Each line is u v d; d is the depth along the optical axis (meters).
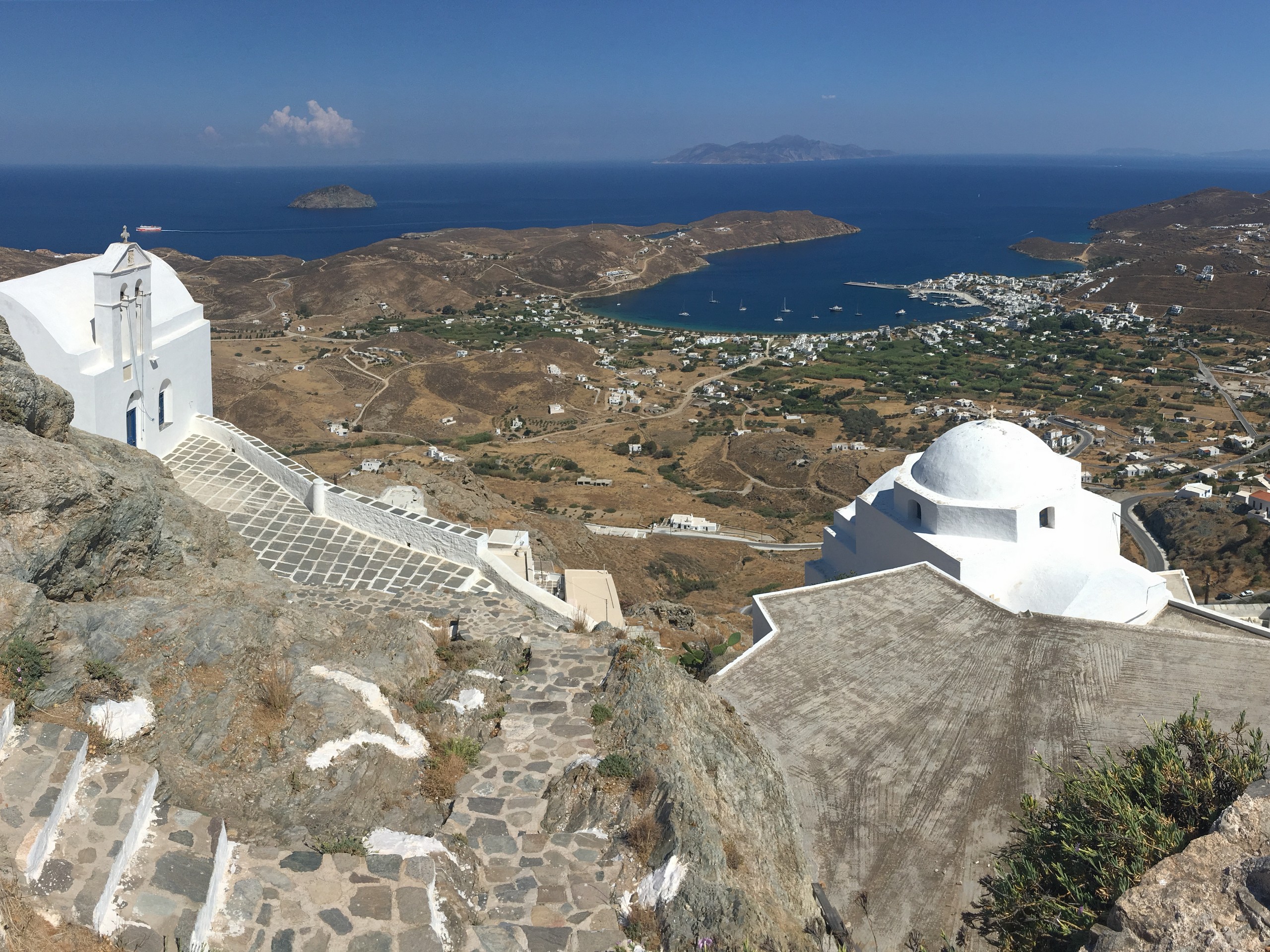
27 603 8.87
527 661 13.22
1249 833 8.48
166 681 9.53
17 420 12.40
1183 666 16.12
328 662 10.76
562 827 9.62
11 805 7.16
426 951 7.41
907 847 11.96
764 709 15.24
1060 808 11.02
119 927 6.78
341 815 8.97
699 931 8.33
